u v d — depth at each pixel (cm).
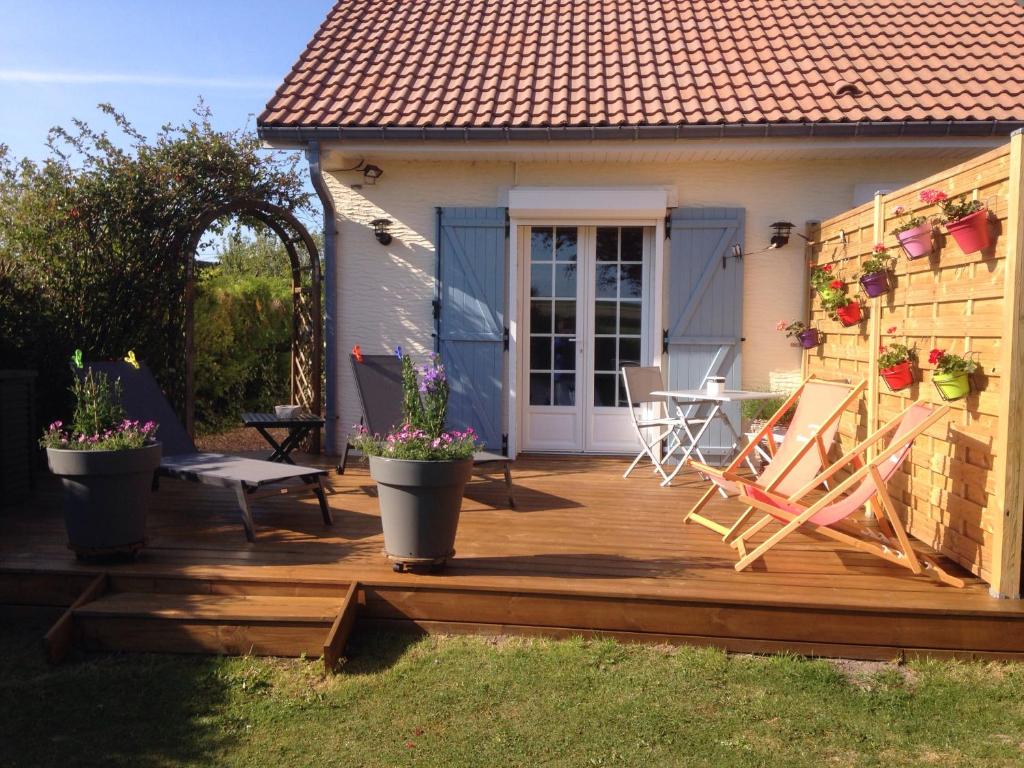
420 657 367
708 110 666
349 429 745
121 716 322
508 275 725
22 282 665
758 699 333
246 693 339
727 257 704
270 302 1032
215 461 534
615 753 296
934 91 689
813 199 703
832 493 400
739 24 841
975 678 347
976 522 390
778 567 422
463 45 826
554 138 646
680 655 366
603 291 746
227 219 854
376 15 884
